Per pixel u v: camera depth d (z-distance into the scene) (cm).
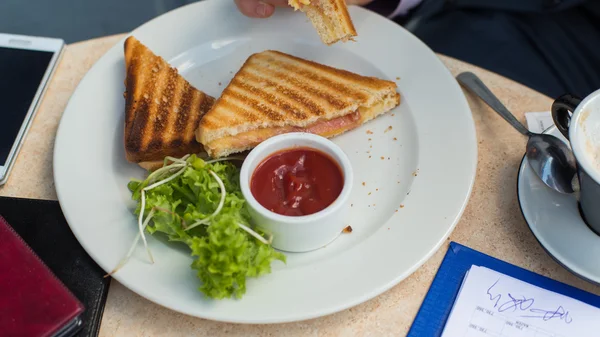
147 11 75
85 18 75
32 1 77
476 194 43
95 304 38
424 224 40
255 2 50
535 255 41
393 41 50
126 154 44
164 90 48
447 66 51
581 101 37
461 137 44
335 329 38
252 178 41
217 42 52
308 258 40
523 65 65
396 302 39
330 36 48
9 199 42
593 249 38
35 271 37
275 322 36
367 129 48
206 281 37
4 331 35
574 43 67
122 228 40
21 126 46
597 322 37
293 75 49
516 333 37
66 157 44
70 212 41
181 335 38
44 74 49
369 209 43
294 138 42
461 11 68
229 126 45
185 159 43
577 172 38
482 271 39
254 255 38
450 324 37
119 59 50
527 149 41
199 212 40
